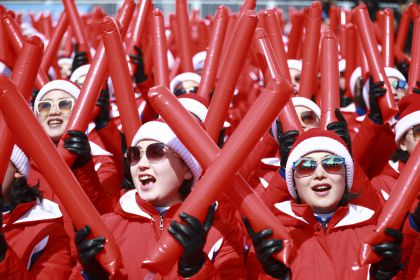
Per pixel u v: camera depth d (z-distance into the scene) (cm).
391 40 1416
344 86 1803
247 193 731
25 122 700
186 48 1423
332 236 889
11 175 861
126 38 1487
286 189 1030
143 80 1345
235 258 858
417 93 1199
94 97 939
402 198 764
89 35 2227
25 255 834
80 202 723
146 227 866
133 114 933
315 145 884
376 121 1135
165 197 857
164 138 840
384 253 763
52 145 714
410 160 773
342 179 886
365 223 896
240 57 832
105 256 726
